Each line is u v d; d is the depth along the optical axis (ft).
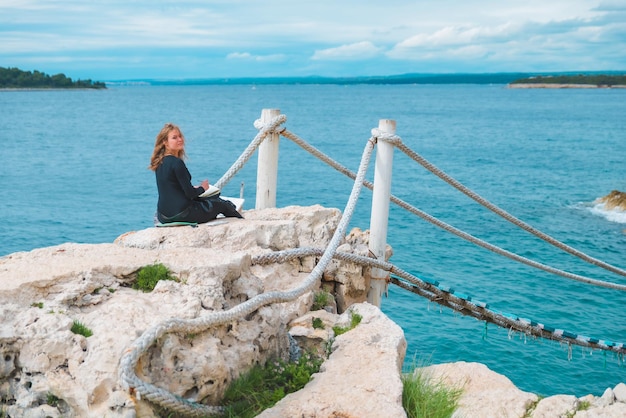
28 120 321.93
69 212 103.60
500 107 504.84
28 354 19.44
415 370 26.61
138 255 24.57
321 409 20.77
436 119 360.28
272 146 37.60
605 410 25.64
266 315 24.00
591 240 89.35
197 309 21.45
